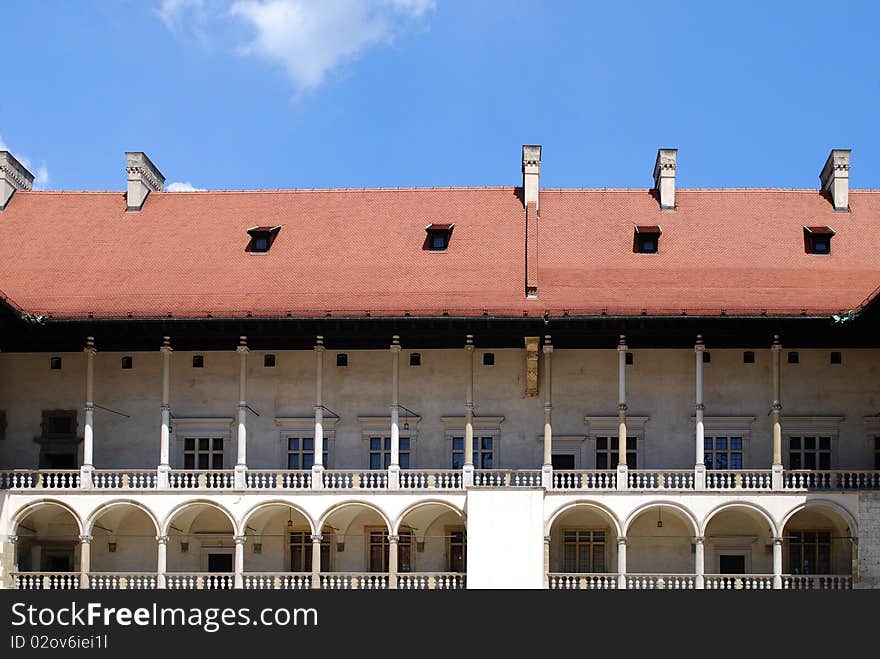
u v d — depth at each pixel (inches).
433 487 2442.2
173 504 2459.4
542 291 2475.4
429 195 2748.5
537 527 2397.9
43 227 2721.5
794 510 2399.1
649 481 2506.2
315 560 2432.3
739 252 2588.6
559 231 2640.3
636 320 2391.7
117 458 2571.4
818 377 2532.0
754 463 2517.2
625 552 2427.4
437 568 2532.0
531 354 2493.8
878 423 2514.8
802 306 2413.9
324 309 2436.0
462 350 2561.5
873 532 2380.7
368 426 2556.6
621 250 2596.0
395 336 2466.8
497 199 2731.3
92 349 2514.8
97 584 2456.9
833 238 2625.5
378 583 2438.5
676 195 2738.7
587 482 2468.0
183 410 2576.3
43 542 2551.7
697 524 2407.7
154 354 2591.0
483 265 2551.7
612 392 2541.8
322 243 2632.9
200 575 2433.6
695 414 2519.7
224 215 2728.8
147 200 2785.4
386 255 2591.0
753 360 2541.8
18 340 2529.5
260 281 2532.0
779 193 2748.5
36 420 2588.6
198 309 2456.9
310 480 2472.9
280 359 2583.7
